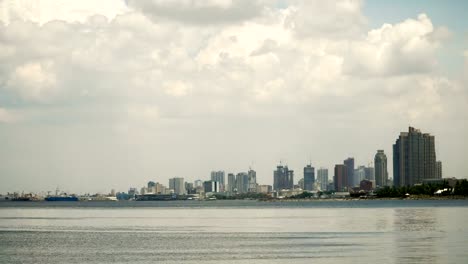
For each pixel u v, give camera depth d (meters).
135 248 155.88
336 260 126.19
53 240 181.00
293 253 140.50
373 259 125.69
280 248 151.50
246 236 189.00
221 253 142.88
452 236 171.62
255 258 132.88
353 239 169.75
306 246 154.50
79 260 133.75
